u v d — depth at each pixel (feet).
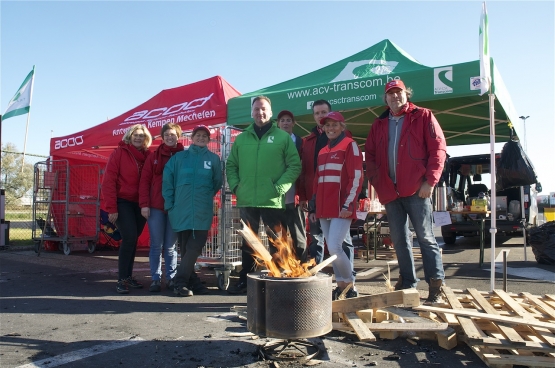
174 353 10.14
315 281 9.24
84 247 33.96
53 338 11.23
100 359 9.72
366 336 9.87
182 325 12.48
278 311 9.09
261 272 10.23
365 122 27.73
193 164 16.72
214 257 18.25
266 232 16.78
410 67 19.67
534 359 8.80
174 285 16.85
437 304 12.55
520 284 18.57
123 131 26.86
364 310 11.16
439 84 17.49
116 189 17.46
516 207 35.58
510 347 9.04
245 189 15.96
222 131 18.89
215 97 23.27
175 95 25.71
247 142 16.28
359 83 18.92
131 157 17.74
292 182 15.74
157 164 17.66
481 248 23.90
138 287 18.03
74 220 32.40
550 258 24.88
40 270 23.24
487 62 15.25
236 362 9.56
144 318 13.26
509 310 11.69
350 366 9.32
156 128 25.04
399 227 13.82
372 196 29.40
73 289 17.87
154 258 17.61
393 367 9.27
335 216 13.51
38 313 13.82
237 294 16.97
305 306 9.10
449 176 38.09
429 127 13.24
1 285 18.72
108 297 16.30
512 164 23.63
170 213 16.76
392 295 10.80
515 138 24.63
